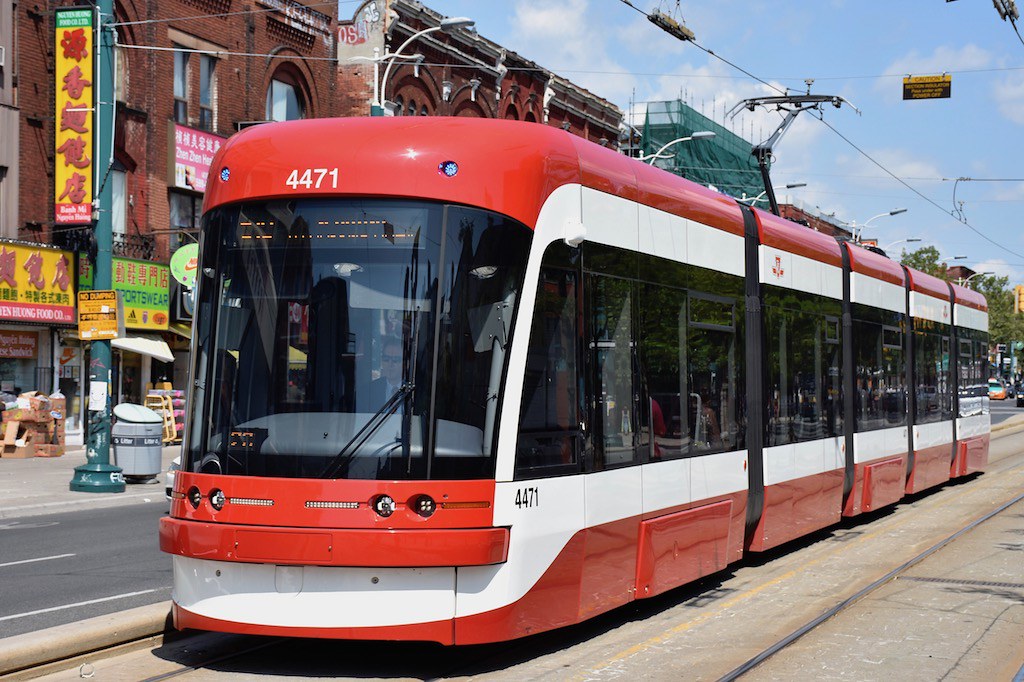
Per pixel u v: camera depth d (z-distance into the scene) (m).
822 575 12.23
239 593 7.55
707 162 65.00
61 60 27.02
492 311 7.88
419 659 8.27
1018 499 19.84
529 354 8.05
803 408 13.73
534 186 8.22
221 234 8.23
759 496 12.16
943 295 21.78
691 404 10.59
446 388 7.64
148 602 10.47
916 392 19.34
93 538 15.12
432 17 41.38
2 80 26.94
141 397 31.97
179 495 7.87
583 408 8.62
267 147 8.23
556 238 8.41
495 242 7.95
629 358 9.41
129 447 22.69
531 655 8.45
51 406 28.09
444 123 8.23
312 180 7.99
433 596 7.42
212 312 8.13
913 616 10.03
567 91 50.94
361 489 7.41
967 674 8.02
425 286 7.74
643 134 60.75
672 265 10.34
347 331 7.74
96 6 26.58
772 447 12.55
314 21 37.28
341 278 7.83
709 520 10.77
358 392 7.63
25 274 27.19
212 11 33.22
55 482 22.25
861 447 15.96
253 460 7.66
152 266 31.11
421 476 7.46
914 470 18.92
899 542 14.71
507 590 7.66
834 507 14.84
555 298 8.38
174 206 32.47
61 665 7.78
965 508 18.61
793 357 13.46
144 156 30.97
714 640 9.02
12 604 10.35
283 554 7.39
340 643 8.78
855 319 16.11
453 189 7.90
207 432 7.90
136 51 30.59
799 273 13.84
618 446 9.13
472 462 7.60
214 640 8.77
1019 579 11.88
